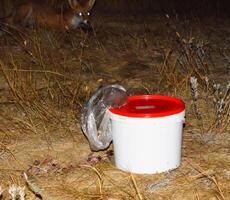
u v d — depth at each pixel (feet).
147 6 45.50
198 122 18.84
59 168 15.61
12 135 18.17
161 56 29.07
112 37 33.83
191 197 13.80
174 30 35.40
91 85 23.62
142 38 33.27
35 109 19.90
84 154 16.60
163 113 14.40
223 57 28.73
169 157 14.92
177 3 46.06
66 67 26.23
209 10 44.42
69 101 20.77
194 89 18.90
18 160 16.28
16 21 37.11
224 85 23.06
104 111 15.51
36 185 14.52
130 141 14.71
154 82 24.22
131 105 15.24
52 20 36.45
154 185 14.34
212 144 17.02
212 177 14.46
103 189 14.32
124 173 15.10
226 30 36.40
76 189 14.40
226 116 18.34
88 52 29.89
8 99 21.61
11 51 28.73
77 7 36.29
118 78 25.09
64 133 18.28
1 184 14.73
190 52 27.53
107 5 44.37
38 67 25.45
